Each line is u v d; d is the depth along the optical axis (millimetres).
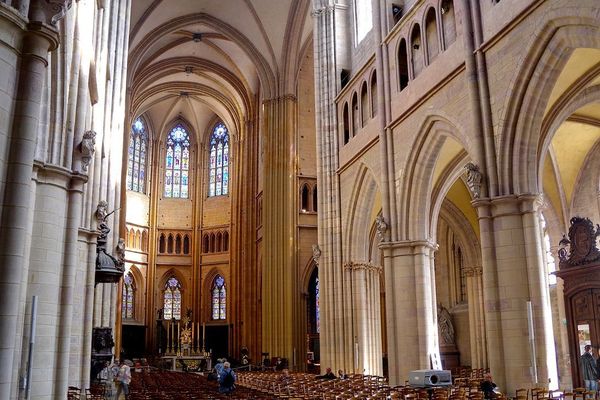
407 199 24094
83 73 17438
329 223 31922
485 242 17156
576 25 15211
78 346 19984
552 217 28344
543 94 16766
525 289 16469
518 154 17109
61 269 15891
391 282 24109
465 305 35719
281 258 42188
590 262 21734
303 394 18094
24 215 9883
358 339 29562
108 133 27219
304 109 45688
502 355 16562
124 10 30781
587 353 20109
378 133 26875
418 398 14961
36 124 10289
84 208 21672
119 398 17594
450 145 24938
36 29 10336
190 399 16453
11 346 9406
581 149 26891
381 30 26812
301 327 41281
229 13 44969
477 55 18812
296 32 44031
